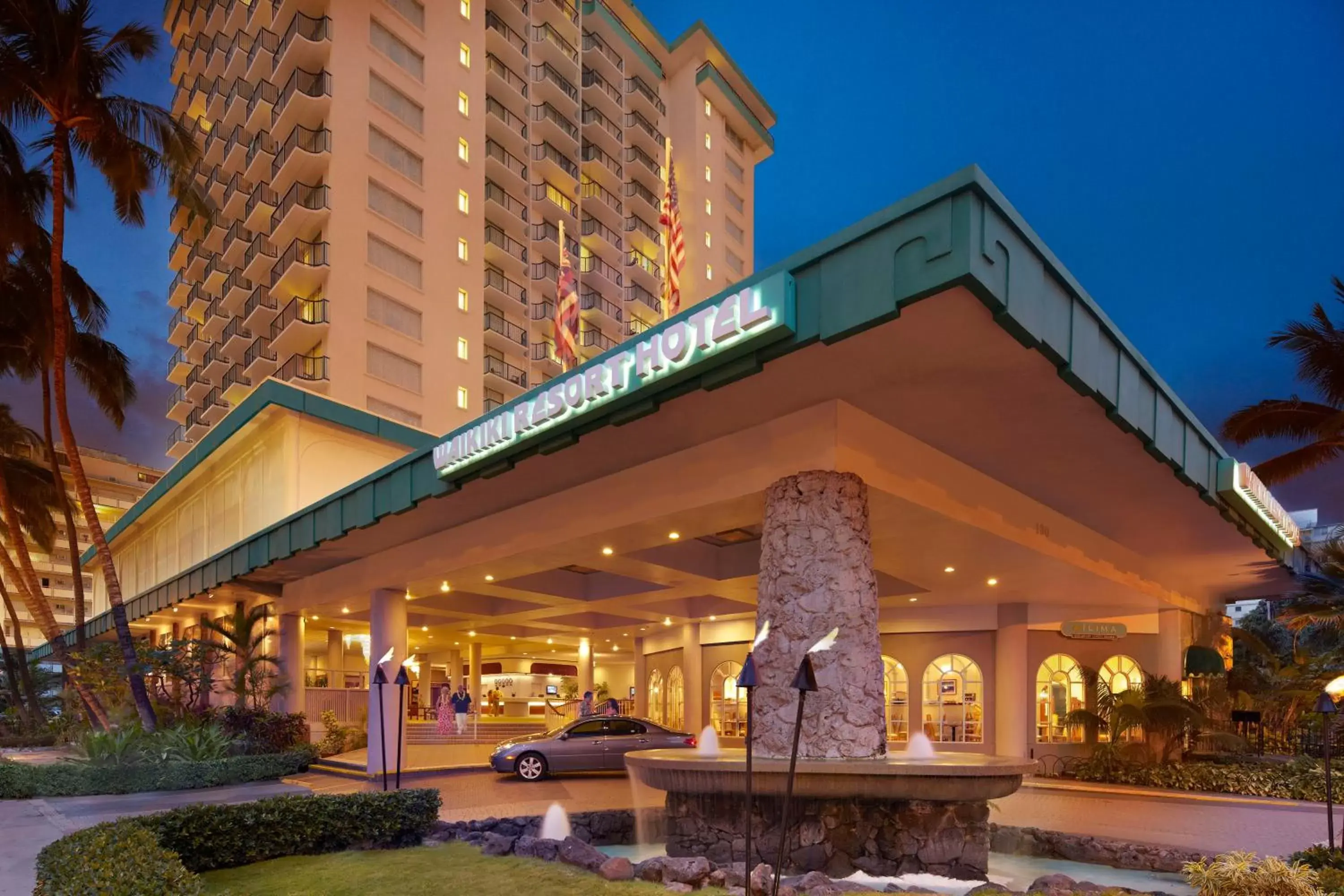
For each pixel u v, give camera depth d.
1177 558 17.92
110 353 28.20
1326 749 7.99
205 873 8.55
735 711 23.83
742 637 23.83
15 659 43.78
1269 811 14.59
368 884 7.89
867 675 9.75
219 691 26.31
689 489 11.44
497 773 19.80
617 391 9.69
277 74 41.47
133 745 17.91
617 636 32.25
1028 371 8.57
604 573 21.17
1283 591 23.12
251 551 20.97
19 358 28.81
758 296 8.02
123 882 5.86
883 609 21.98
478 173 45.31
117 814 13.26
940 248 6.89
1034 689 20.56
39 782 15.49
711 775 9.45
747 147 73.88
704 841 9.86
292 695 23.53
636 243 66.38
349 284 38.09
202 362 55.22
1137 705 18.48
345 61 39.78
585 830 11.69
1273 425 21.41
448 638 33.97
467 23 46.34
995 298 6.89
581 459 12.07
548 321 55.88
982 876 9.26
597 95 62.66
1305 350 20.44
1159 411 10.48
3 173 23.41
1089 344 8.57
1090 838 10.75
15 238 24.06
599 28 63.59
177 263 58.19
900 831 9.27
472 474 12.70
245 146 45.44
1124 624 20.83
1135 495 13.13
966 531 12.25
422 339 40.84
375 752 18.52
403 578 17.84
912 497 10.66
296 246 38.19
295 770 20.03
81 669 21.94
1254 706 22.73
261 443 28.22
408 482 14.57
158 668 21.30
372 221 39.53
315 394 26.27
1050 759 19.88
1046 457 11.42
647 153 67.38
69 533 27.69
